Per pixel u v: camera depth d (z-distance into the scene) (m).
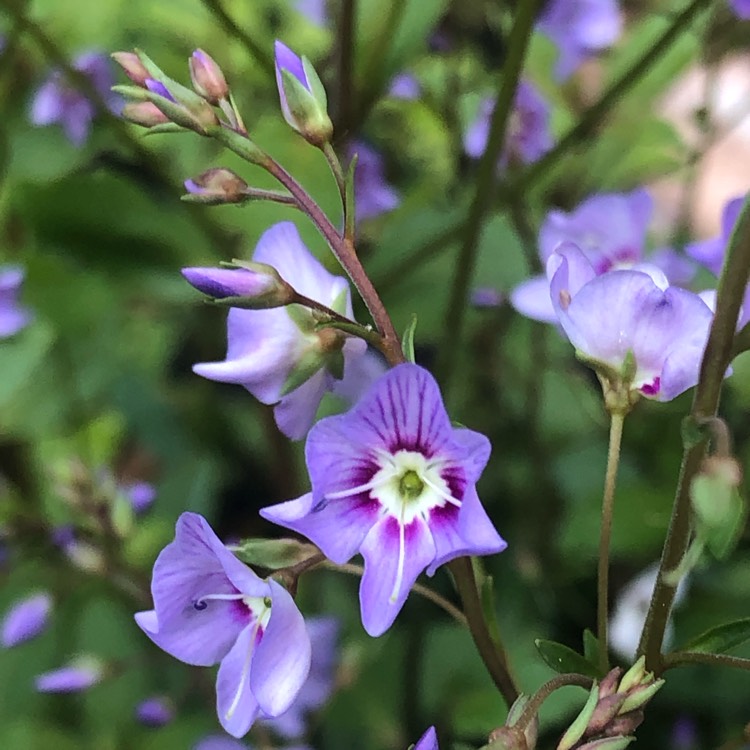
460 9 0.10
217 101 0.06
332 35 0.10
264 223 0.09
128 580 0.09
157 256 0.10
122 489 0.10
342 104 0.09
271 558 0.05
